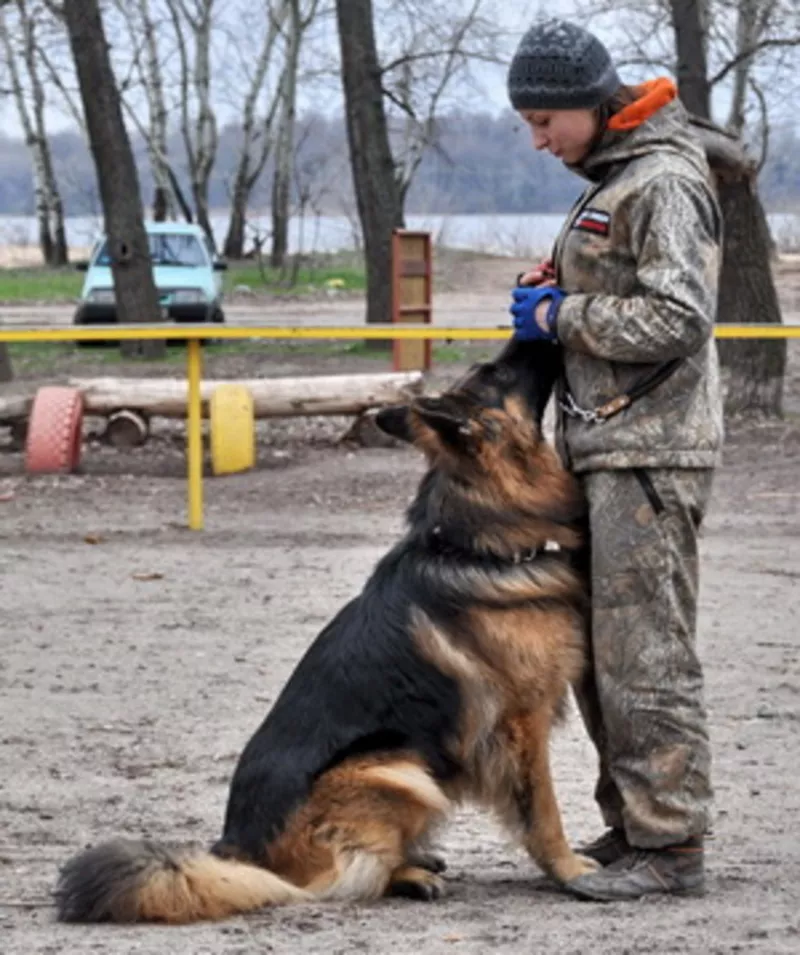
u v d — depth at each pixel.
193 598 10.69
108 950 4.66
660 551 5.15
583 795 6.88
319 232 69.88
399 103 27.52
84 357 27.22
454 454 5.20
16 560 12.02
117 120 26.11
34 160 56.38
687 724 5.21
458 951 4.64
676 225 4.95
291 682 5.49
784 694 8.41
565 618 5.23
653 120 5.11
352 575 11.38
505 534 5.19
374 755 5.19
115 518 13.80
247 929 4.91
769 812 6.57
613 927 4.90
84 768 7.23
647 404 5.12
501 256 55.03
